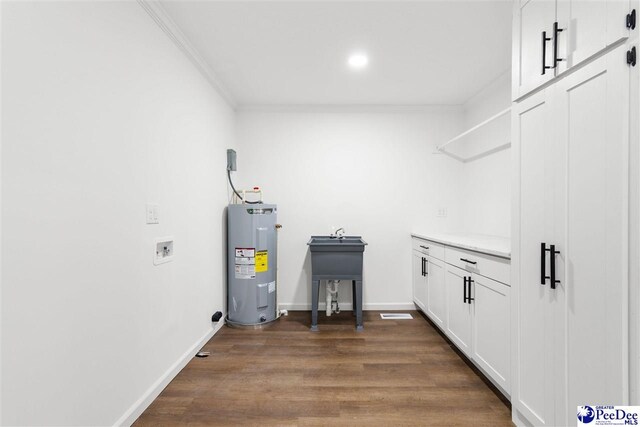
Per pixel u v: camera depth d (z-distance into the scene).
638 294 0.91
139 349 1.58
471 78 2.69
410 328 2.81
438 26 1.94
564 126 1.17
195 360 2.17
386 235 3.38
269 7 1.76
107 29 1.35
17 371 0.95
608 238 0.99
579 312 1.10
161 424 1.50
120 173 1.43
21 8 0.96
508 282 1.58
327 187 3.38
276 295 3.05
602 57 1.00
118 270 1.42
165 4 1.72
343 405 1.65
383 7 1.76
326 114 3.37
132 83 1.53
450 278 2.34
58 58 1.09
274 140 3.36
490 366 1.77
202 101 2.42
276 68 2.50
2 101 0.91
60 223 1.10
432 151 3.38
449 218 3.39
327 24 1.92
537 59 1.31
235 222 2.85
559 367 1.20
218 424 1.50
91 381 1.25
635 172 0.91
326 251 2.78
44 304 1.04
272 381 1.89
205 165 2.48
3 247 0.91
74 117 1.16
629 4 0.92
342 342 2.49
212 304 2.63
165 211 1.84
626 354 0.94
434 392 1.77
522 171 1.42
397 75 2.63
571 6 1.12
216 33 2.01
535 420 1.33
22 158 0.96
